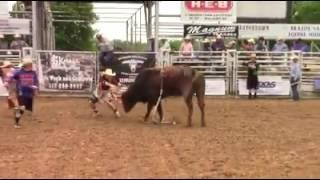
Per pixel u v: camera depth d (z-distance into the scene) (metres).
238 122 16.05
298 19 29.11
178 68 15.46
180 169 9.43
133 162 10.00
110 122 15.73
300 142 12.58
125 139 12.66
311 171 9.43
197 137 13.11
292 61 23.28
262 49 25.34
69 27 42.75
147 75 15.77
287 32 27.20
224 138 12.99
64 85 22.72
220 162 10.09
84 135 13.17
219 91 23.81
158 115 17.34
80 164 9.78
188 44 23.98
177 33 27.95
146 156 10.60
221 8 25.33
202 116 15.21
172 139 12.77
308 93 24.22
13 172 9.12
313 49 30.25
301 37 27.36
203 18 25.41
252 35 26.81
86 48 43.62
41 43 26.62
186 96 15.12
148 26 27.70
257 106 20.47
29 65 16.03
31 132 13.67
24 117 16.44
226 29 25.80
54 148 11.41
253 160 10.34
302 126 15.38
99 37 22.97
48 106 19.39
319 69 24.23
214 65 23.77
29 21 24.69
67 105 19.78
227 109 19.38
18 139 12.61
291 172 9.32
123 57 22.70
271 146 11.98
